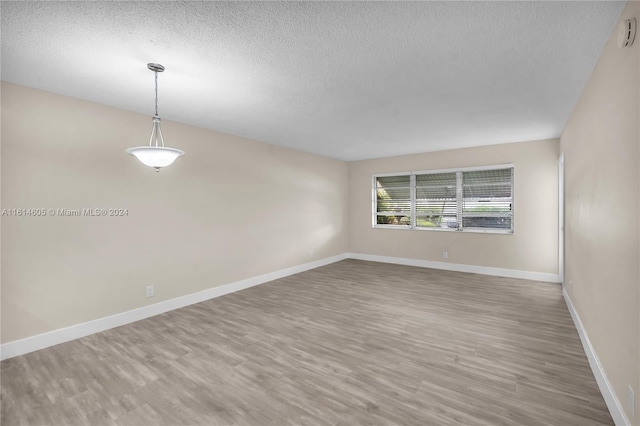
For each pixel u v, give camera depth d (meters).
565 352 2.69
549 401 2.02
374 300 4.22
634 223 1.57
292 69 2.47
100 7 1.67
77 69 2.45
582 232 2.92
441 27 1.90
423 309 3.84
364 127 4.28
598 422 1.82
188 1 1.63
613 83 1.93
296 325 3.36
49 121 2.90
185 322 3.47
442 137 4.92
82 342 2.97
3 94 2.65
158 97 3.07
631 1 1.59
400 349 2.78
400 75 2.59
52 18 1.77
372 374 2.38
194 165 4.16
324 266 6.54
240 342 2.95
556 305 3.95
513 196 5.42
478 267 5.80
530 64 2.41
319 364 2.53
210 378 2.34
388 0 1.64
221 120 3.90
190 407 2.01
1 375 2.40
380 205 7.12
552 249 5.11
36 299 2.83
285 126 4.21
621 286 1.76
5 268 2.67
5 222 2.67
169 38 2.01
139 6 1.67
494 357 2.62
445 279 5.36
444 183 6.19
